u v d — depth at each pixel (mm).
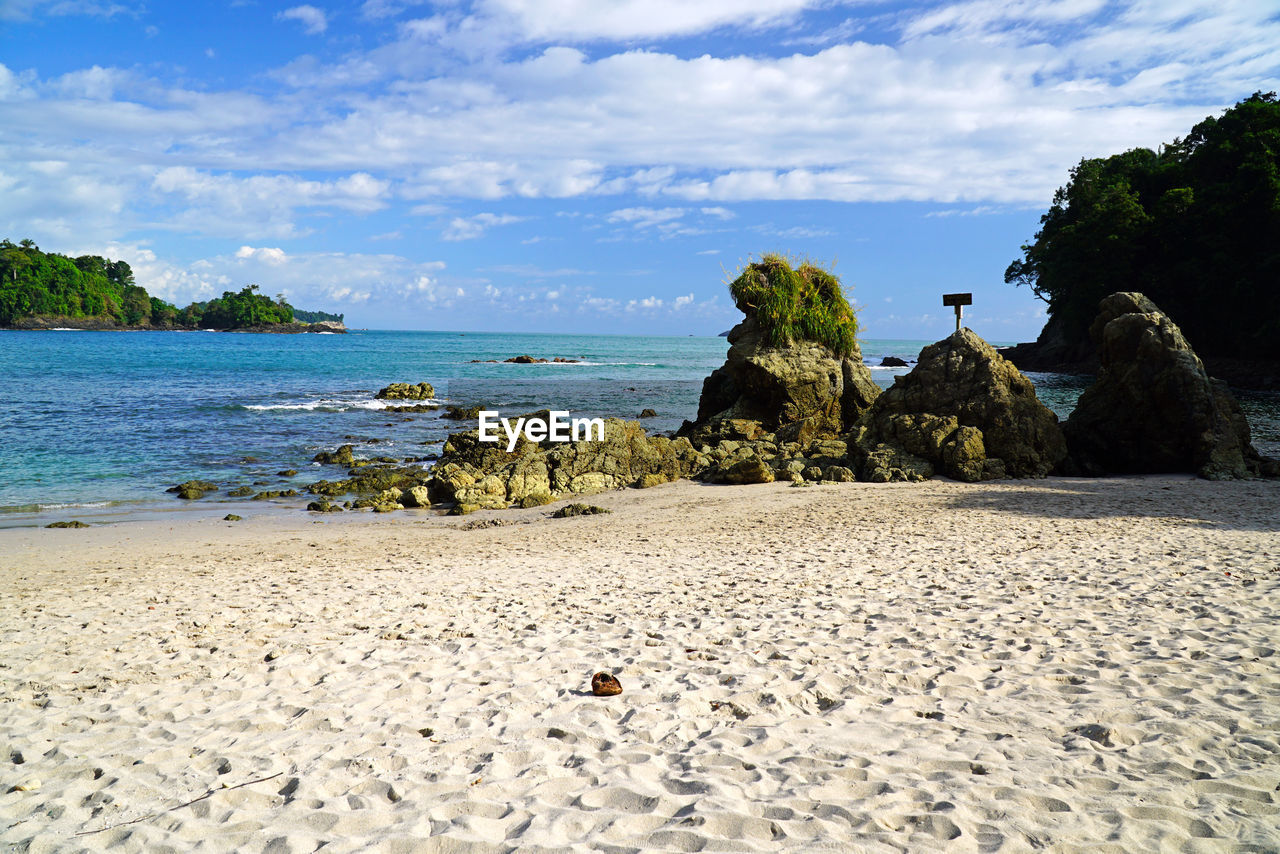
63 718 5398
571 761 4414
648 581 9469
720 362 79625
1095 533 11516
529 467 19609
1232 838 3459
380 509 17594
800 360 24812
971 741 4574
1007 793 3885
